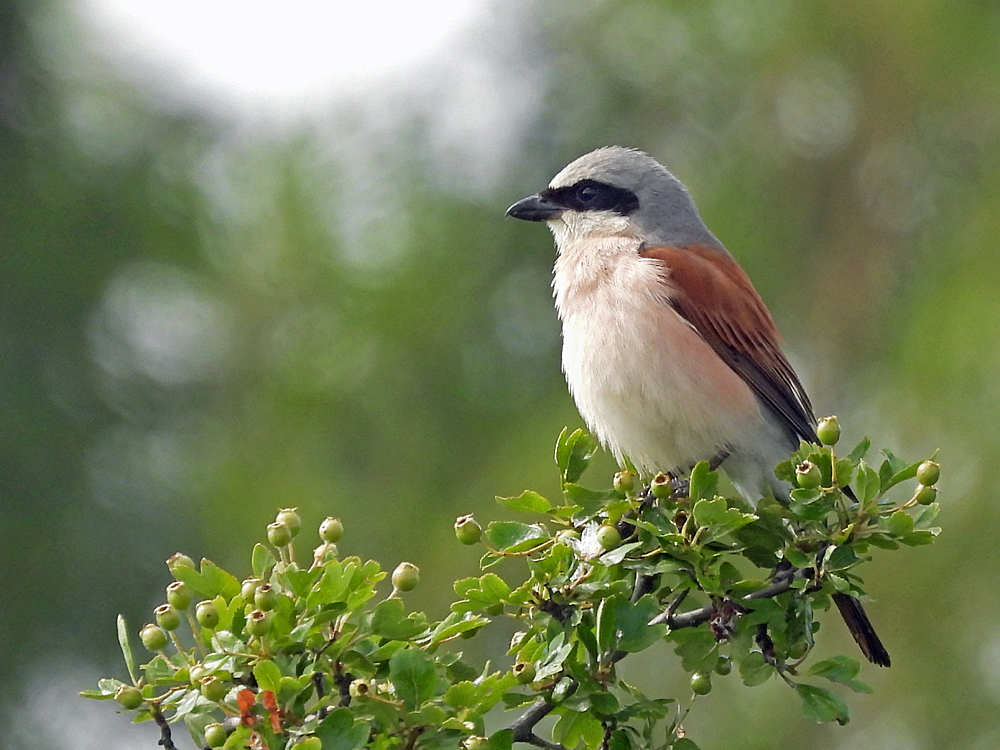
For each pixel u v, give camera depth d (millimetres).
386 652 5004
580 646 5332
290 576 4902
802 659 5672
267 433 12266
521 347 11891
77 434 12023
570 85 12023
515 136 11961
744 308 8742
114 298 12492
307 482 12008
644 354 8227
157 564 12000
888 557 10531
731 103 12109
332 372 12211
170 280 12547
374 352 12078
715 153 12078
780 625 5652
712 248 9305
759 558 5902
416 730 4762
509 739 4887
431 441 11781
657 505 5816
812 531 5707
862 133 11883
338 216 12258
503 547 5676
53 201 12344
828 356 11711
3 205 12273
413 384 11930
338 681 4953
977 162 11773
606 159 9680
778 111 12086
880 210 11945
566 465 6020
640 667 10898
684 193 9562
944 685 10250
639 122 12109
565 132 11938
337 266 12227
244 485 12133
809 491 5535
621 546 5562
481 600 5379
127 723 12180
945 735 10211
